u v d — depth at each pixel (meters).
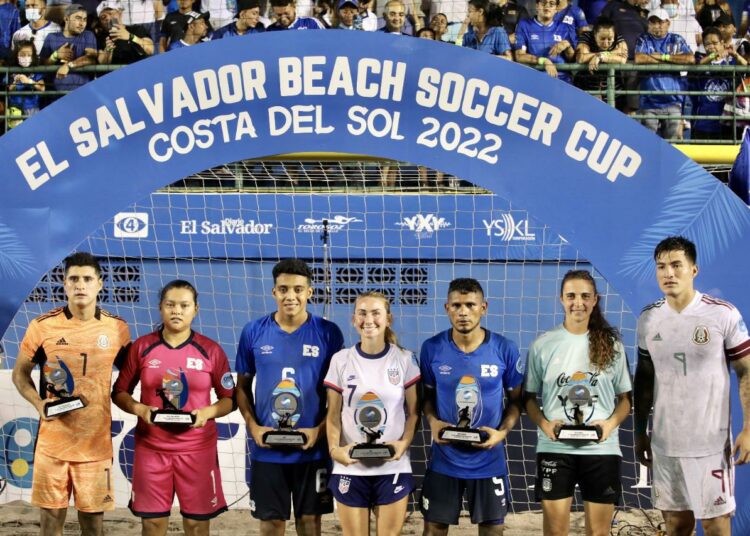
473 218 6.87
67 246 5.26
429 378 5.12
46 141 5.23
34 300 6.96
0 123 8.44
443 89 5.19
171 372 5.11
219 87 5.23
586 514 5.05
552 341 5.11
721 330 5.01
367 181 7.54
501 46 8.21
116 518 6.42
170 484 5.12
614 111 5.13
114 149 5.25
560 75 8.30
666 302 5.11
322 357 5.15
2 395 6.48
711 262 5.14
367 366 4.98
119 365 5.27
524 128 5.17
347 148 5.25
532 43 8.24
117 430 6.48
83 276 5.10
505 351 5.10
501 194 5.20
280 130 5.25
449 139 5.21
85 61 8.31
